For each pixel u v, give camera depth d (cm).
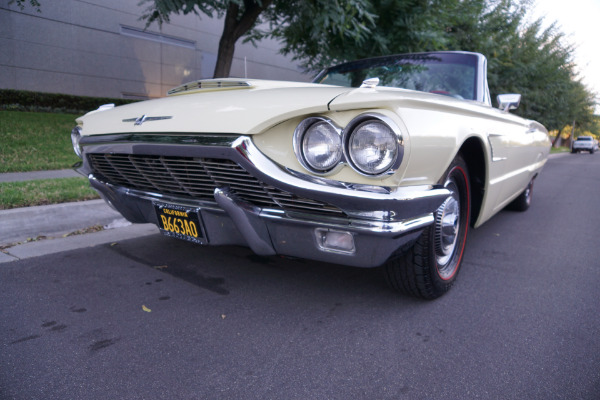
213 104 208
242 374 171
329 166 171
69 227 365
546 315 233
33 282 259
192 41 1680
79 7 1357
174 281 266
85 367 174
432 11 924
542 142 467
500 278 291
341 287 261
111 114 257
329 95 179
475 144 253
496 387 167
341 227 173
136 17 1493
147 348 189
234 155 178
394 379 170
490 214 323
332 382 167
